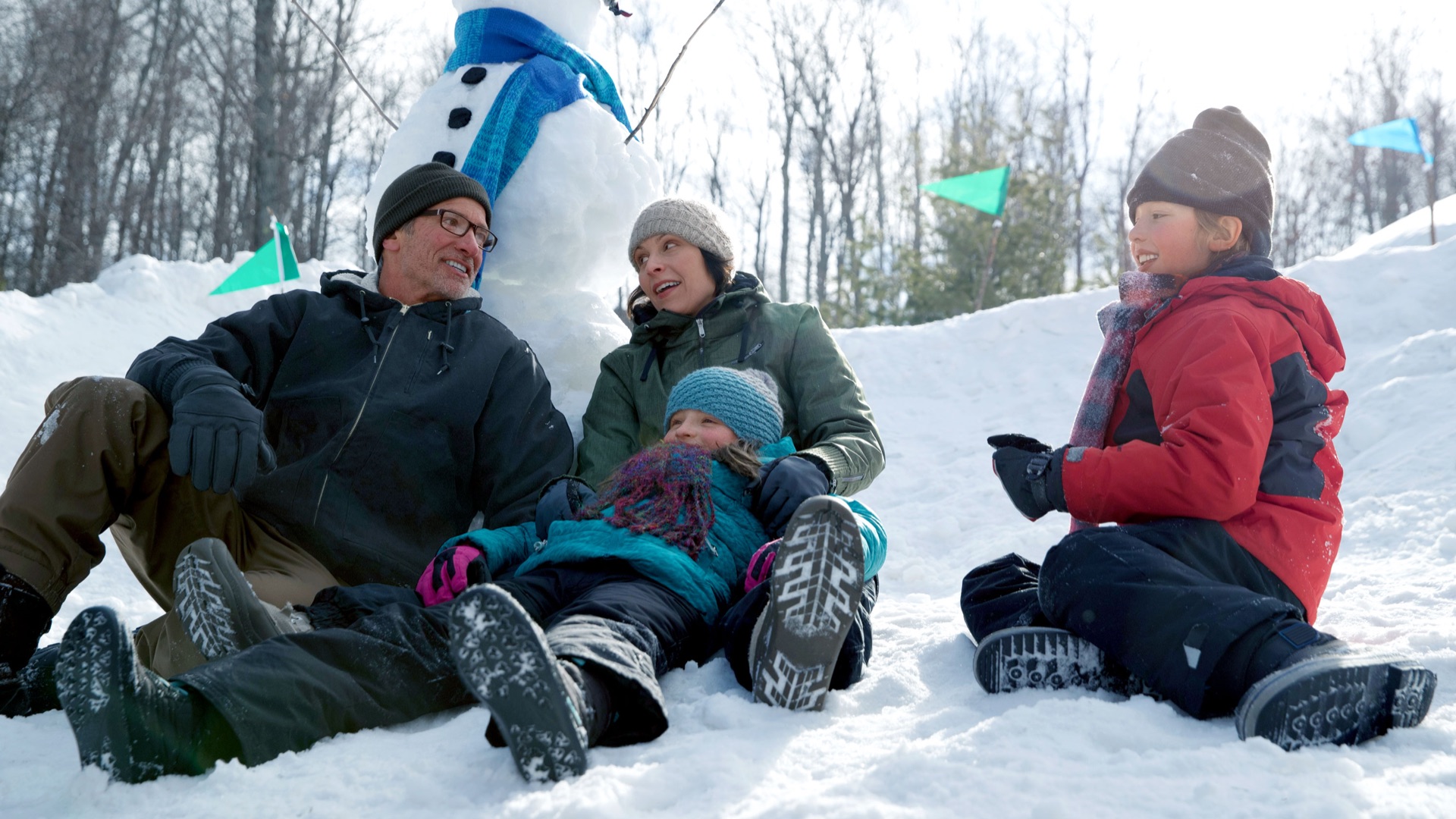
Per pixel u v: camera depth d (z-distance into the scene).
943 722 1.80
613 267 3.72
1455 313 6.82
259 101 22.14
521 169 3.46
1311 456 2.13
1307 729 1.64
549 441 2.88
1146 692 1.96
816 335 2.98
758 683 1.90
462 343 2.90
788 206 32.56
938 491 6.18
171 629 2.20
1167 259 2.43
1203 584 1.86
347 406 2.73
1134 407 2.29
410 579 2.71
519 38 3.67
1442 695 1.93
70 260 25.66
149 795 1.55
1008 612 2.27
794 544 1.82
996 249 14.45
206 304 12.54
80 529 2.28
